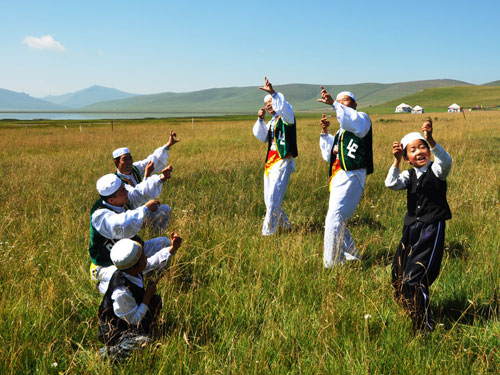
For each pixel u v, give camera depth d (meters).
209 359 3.03
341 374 2.88
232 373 2.87
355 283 4.19
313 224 6.71
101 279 3.92
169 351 3.15
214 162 12.60
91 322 3.65
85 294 4.07
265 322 3.55
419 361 2.97
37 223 6.18
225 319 3.58
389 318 3.54
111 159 14.45
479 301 3.84
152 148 18.02
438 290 4.09
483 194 7.20
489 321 3.55
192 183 9.58
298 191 8.56
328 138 5.65
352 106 5.28
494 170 9.52
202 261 4.72
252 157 13.45
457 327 3.47
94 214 3.88
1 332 3.34
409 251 3.62
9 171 11.70
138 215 3.81
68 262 4.79
